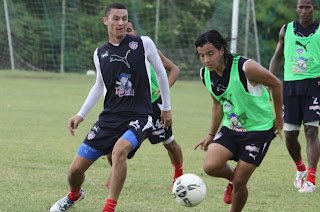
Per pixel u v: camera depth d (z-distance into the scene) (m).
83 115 16.14
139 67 15.59
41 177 20.62
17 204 16.61
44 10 79.12
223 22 69.81
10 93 54.56
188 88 65.00
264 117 14.89
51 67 80.12
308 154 20.25
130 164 24.23
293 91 20.61
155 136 19.42
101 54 15.72
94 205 16.94
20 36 79.19
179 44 72.56
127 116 15.51
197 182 14.60
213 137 15.96
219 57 14.33
